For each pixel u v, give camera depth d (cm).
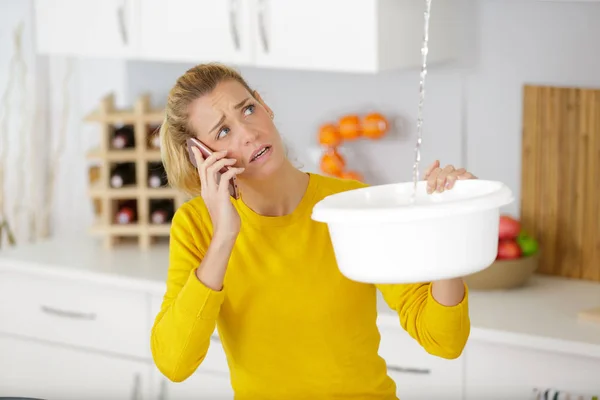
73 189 407
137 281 310
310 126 343
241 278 188
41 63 403
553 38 296
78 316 328
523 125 303
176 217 195
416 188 167
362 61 276
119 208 355
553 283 297
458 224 138
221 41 303
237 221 172
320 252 187
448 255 139
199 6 306
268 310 187
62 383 336
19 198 415
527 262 287
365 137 329
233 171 172
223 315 190
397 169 328
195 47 309
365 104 330
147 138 345
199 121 180
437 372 269
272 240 188
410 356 271
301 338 188
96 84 392
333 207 154
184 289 175
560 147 298
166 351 179
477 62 308
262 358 190
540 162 302
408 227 138
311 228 188
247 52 299
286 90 346
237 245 188
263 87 349
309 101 341
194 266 191
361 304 189
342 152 337
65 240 366
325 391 189
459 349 177
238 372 194
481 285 287
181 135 185
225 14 300
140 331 315
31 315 338
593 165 293
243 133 177
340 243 146
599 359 246
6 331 345
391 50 279
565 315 266
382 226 139
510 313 269
